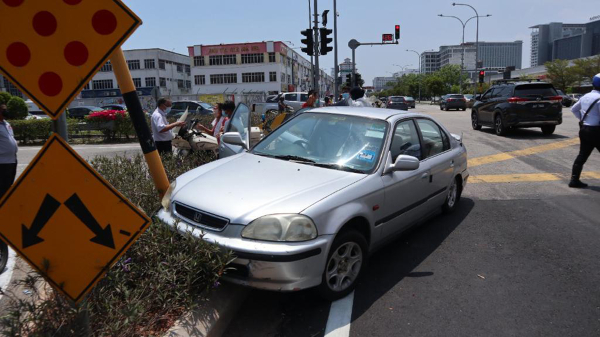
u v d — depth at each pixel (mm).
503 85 14742
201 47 74938
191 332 2918
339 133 4508
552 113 13492
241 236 3184
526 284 3955
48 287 3355
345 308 3545
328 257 3379
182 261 3158
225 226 3260
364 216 3688
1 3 2021
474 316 3430
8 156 4633
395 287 3904
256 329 3279
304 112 5078
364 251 3764
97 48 2109
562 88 62812
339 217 3398
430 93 85500
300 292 3828
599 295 3744
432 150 5172
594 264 4363
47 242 2197
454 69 94188
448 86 90062
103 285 2949
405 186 4301
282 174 3877
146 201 4664
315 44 17406
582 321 3346
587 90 61906
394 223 4242
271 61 74125
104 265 2260
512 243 4941
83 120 19672
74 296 2264
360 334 3195
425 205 4867
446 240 5043
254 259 3104
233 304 3449
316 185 3611
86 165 2193
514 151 11219
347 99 10117
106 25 2105
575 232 5270
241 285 3352
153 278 3057
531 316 3422
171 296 3174
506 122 13844
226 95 43625
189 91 80250
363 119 4633
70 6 2064
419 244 4922
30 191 2148
